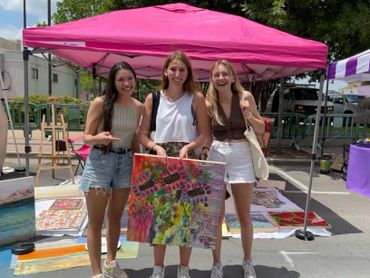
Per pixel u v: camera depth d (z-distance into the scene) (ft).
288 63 15.44
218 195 10.32
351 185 18.25
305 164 34.14
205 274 12.40
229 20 18.25
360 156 17.61
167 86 10.89
